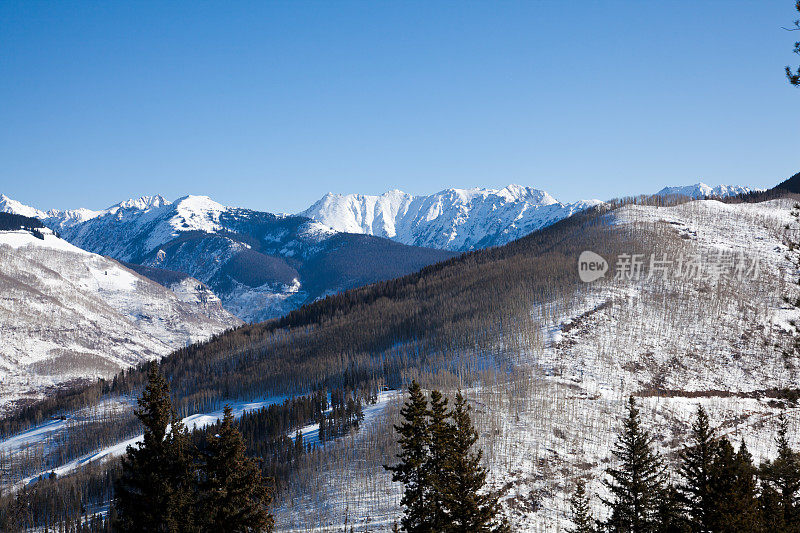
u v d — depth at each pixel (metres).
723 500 60.41
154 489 65.25
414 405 77.06
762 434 181.62
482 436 164.38
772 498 62.38
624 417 183.62
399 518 134.25
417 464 74.56
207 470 66.56
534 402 190.12
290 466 172.12
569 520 131.50
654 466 90.81
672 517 73.50
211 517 64.19
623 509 89.69
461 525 66.81
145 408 69.19
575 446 164.00
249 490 67.06
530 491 139.62
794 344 42.56
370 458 170.38
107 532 167.75
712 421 188.62
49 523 197.75
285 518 144.62
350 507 144.38
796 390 43.12
